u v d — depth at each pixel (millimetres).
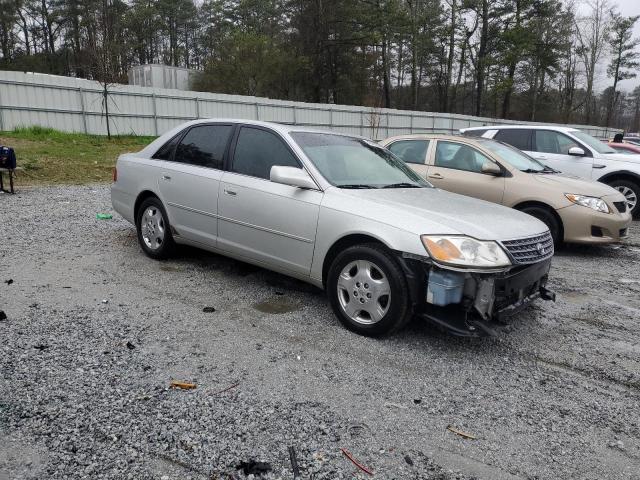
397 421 2844
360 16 42844
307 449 2549
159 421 2705
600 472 2512
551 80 53562
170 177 5434
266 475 2346
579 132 10680
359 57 46031
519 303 3852
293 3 44438
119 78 23703
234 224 4801
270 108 27859
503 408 3049
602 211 6852
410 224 3713
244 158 4895
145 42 54469
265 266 4684
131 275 5207
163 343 3652
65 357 3344
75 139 20141
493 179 7355
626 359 3822
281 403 2951
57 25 50812
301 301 4676
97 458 2400
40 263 5449
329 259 4195
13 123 20281
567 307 4949
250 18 54844
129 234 6957
